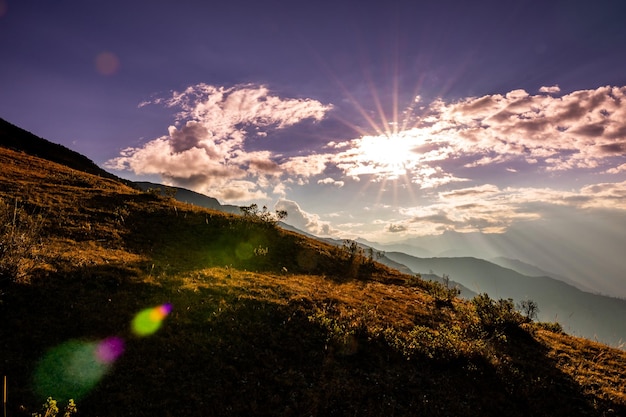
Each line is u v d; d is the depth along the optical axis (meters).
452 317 23.73
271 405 11.90
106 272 18.05
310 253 34.31
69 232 23.25
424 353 16.44
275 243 34.00
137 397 11.09
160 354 13.22
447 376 15.12
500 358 16.98
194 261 24.41
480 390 14.43
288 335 16.20
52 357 11.67
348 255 38.16
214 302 17.83
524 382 15.16
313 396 12.57
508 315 22.38
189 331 14.96
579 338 22.98
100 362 12.08
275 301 19.25
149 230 28.72
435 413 12.72
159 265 21.50
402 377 14.58
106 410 10.41
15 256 15.27
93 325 13.76
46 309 13.88
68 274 16.83
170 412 10.83
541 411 13.47
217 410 11.30
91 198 32.59
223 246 29.89
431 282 33.66
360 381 13.87
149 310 15.69
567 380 15.81
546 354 18.75
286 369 13.91
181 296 17.66
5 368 10.68
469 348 16.70
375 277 32.91
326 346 15.69
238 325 16.17
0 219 16.64
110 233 25.31
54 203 28.33
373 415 12.16
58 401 10.20
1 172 33.78
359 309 21.16
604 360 18.89
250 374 13.23
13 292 14.13
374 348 16.30
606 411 13.77
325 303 20.84
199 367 13.05
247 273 24.12
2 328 12.25
